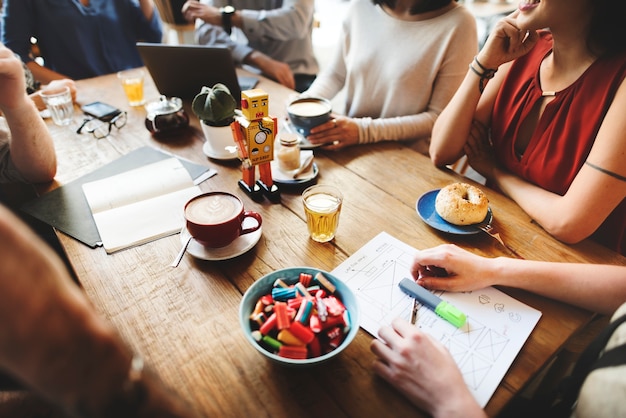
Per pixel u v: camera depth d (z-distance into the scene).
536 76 1.12
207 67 1.40
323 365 0.63
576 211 0.88
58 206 0.98
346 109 1.80
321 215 0.83
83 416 0.30
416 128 1.41
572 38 0.99
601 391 0.62
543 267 0.76
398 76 1.54
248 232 0.86
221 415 0.56
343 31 1.73
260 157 0.97
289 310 0.63
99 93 1.63
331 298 0.66
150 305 0.73
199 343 0.66
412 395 0.57
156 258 0.84
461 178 1.12
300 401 0.58
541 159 1.09
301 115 1.21
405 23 1.51
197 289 0.77
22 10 1.99
